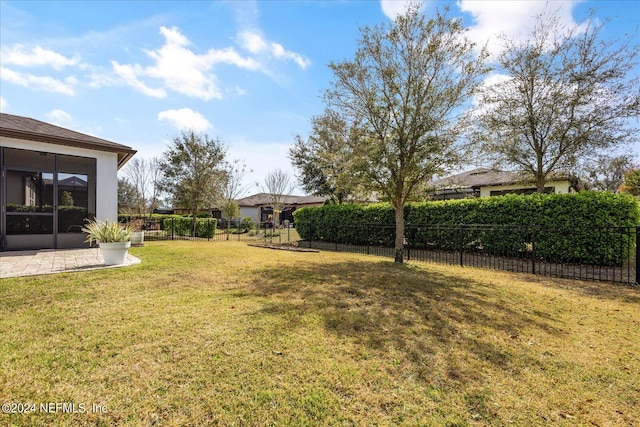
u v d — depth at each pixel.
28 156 9.77
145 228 20.53
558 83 10.99
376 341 3.17
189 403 2.13
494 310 4.20
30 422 1.90
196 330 3.35
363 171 7.98
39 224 9.98
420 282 5.77
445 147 7.60
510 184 15.45
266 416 2.02
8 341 2.99
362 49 7.90
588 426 1.98
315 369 2.60
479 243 9.58
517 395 2.31
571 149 11.33
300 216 16.03
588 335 3.41
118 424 1.91
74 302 4.24
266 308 4.12
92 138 11.02
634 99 10.12
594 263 7.53
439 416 2.05
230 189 25.48
